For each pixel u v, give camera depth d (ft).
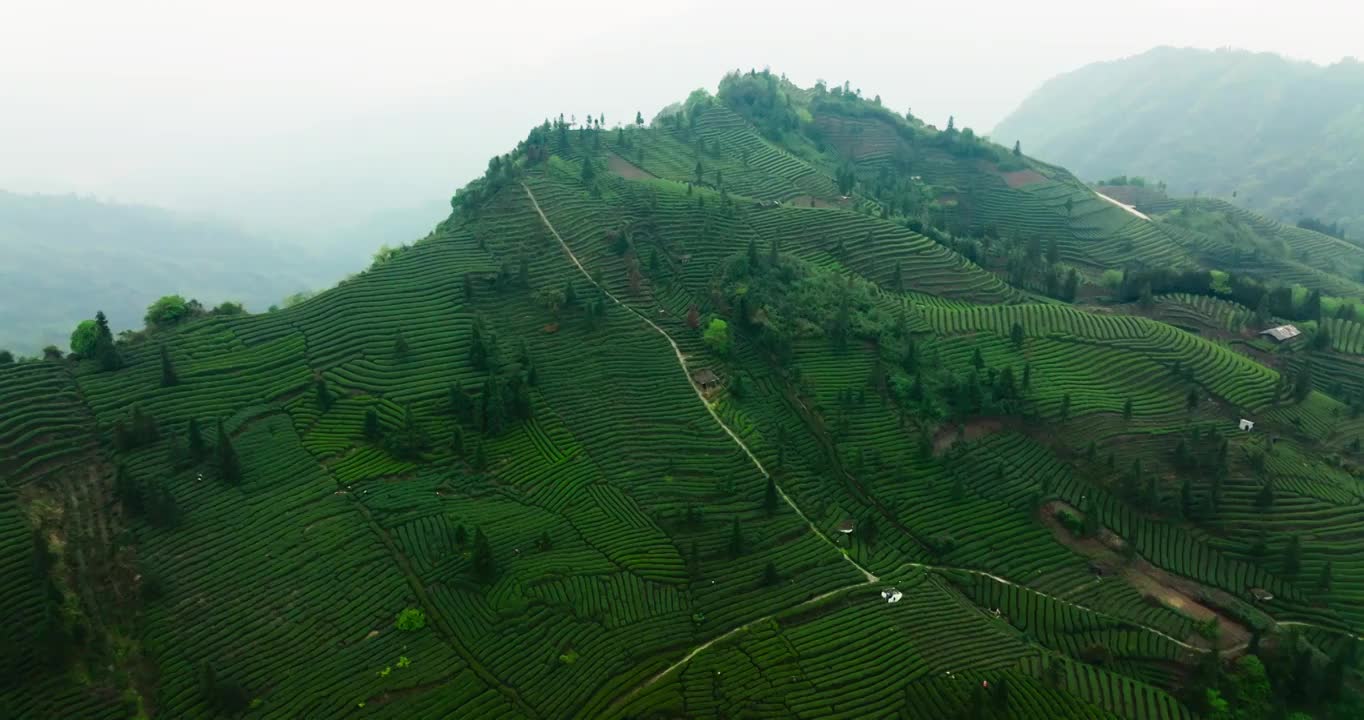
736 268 405.80
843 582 261.03
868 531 282.15
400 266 396.16
